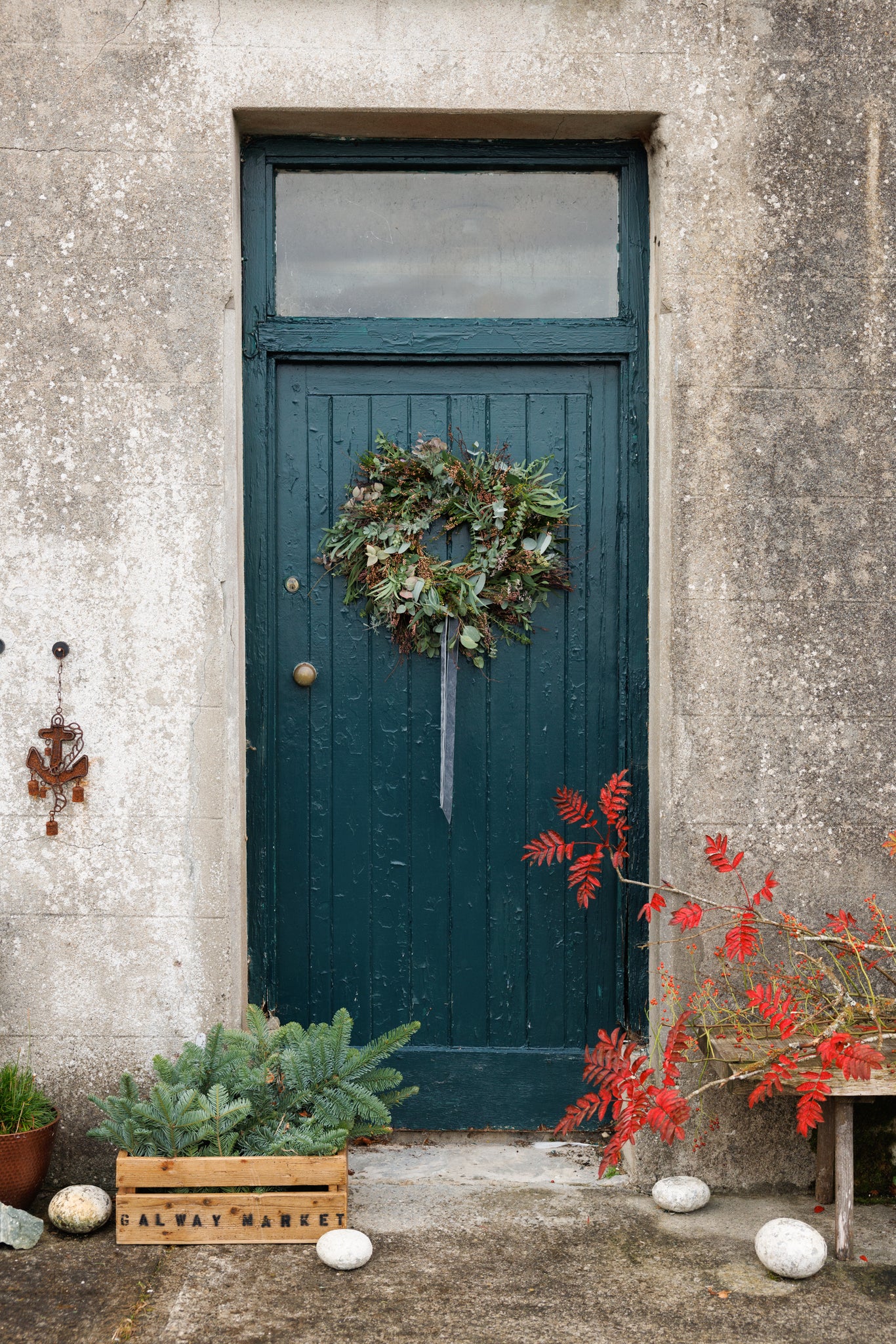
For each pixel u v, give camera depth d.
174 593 2.87
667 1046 2.69
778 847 2.91
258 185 3.04
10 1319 2.25
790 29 2.86
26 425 2.85
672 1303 2.33
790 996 2.72
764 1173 2.90
